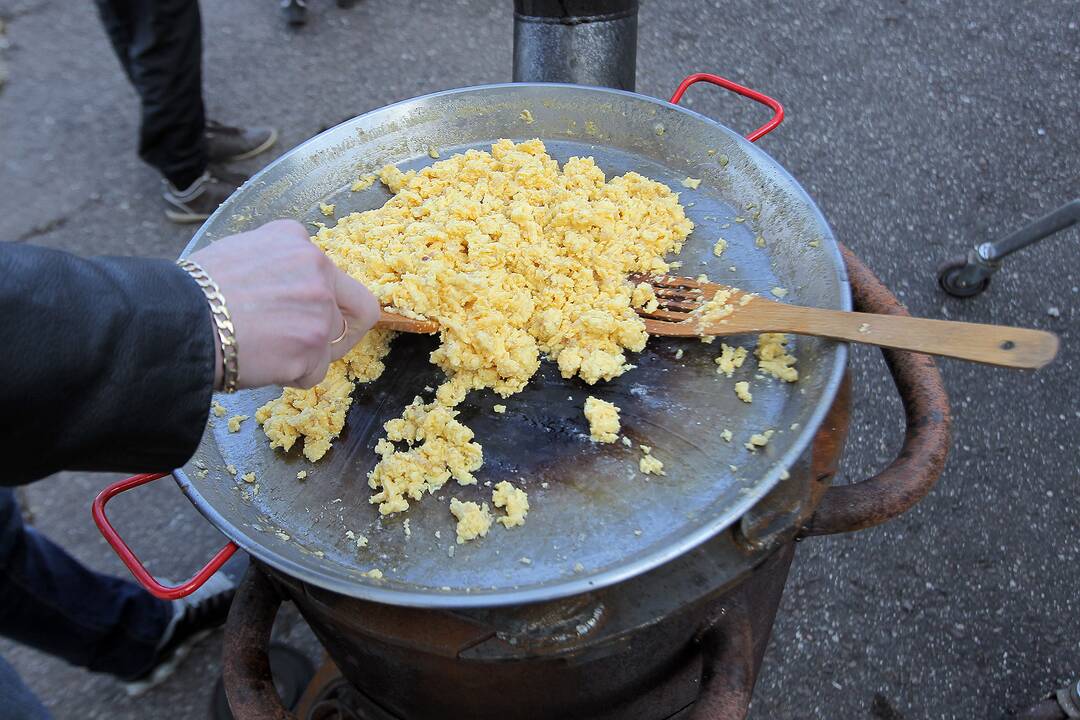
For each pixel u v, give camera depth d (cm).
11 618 88
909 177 148
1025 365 49
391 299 62
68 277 40
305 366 48
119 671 99
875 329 54
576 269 67
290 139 170
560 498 56
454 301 63
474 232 68
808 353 59
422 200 73
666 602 51
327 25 198
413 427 61
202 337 43
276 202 74
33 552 87
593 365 61
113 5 127
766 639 69
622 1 85
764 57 175
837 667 99
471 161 75
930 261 135
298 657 102
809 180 150
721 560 52
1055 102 158
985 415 116
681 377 61
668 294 64
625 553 53
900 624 101
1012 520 107
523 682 56
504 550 55
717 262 67
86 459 43
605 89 77
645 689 62
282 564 51
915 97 163
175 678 105
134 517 118
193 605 103
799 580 105
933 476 56
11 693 68
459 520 56
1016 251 123
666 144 75
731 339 62
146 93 136
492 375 63
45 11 212
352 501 59
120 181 168
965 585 103
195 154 148
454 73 181
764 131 73
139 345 41
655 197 72
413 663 55
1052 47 170
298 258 48
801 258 64
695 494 55
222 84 184
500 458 59
